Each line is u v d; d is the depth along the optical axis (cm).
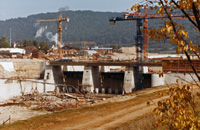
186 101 835
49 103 9619
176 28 787
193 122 815
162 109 866
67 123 4856
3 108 8675
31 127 4653
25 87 12900
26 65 16850
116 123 4556
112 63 14038
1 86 11525
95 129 4303
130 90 13375
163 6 810
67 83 16050
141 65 13200
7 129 4600
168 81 10225
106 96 13575
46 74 15462
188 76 9400
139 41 13412
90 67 14550
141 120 3869
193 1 782
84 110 5969
